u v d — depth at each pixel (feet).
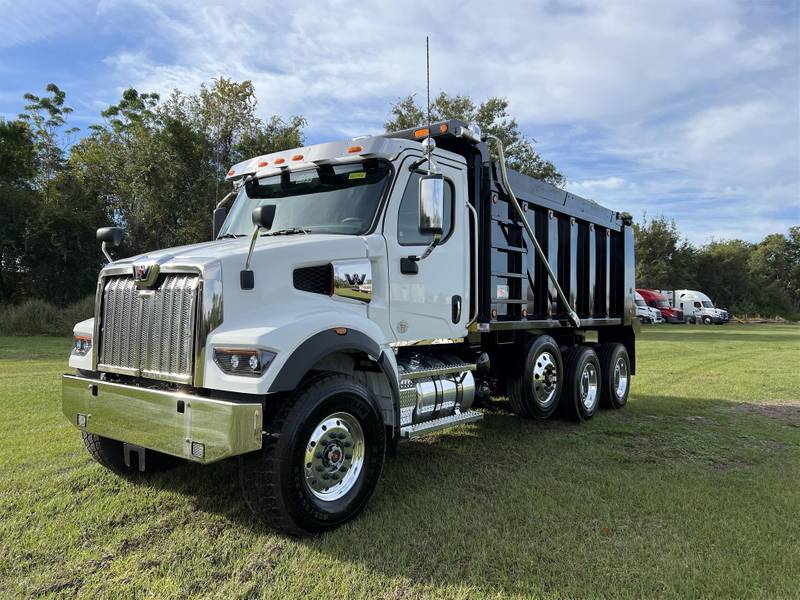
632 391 33.14
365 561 11.02
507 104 109.81
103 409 12.97
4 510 13.23
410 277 16.01
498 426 23.35
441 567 10.80
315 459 12.19
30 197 90.79
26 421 21.72
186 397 11.41
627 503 14.23
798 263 299.79
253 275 12.42
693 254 227.81
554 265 23.86
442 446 19.89
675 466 17.57
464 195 18.51
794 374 40.81
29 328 72.79
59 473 15.74
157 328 12.49
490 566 10.89
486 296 19.27
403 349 16.81
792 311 240.32
